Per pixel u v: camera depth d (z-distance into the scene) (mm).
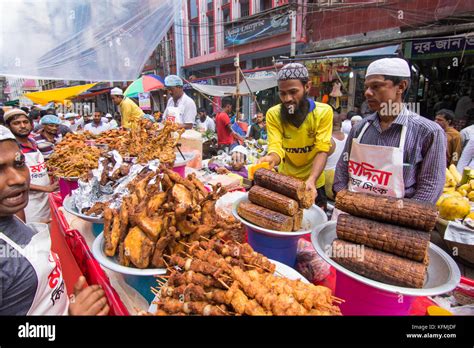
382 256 1333
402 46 8125
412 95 8859
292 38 10812
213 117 17656
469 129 5605
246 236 2180
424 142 1952
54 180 4160
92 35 5504
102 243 1724
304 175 3000
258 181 2018
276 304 1197
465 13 7871
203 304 1245
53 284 1486
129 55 6320
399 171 1981
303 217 2080
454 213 3770
